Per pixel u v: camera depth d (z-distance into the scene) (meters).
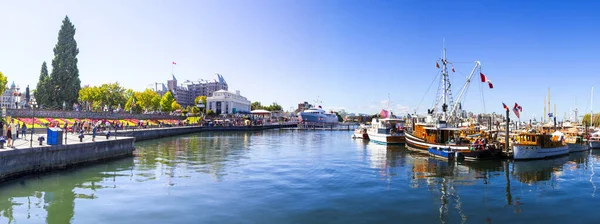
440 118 68.75
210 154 52.59
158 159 45.66
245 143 75.19
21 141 39.03
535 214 22.53
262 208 22.80
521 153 47.25
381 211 22.72
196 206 22.94
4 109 55.88
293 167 39.91
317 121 178.38
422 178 34.06
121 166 38.94
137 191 26.83
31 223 19.22
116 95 147.75
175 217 20.59
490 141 55.03
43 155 32.97
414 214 22.22
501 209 23.64
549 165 43.34
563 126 101.81
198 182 30.53
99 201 23.81
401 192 27.97
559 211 23.23
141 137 76.62
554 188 30.20
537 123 119.69
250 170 37.41
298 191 27.66
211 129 130.62
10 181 29.02
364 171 37.72
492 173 37.31
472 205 24.52
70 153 36.56
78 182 29.81
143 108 168.25
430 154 53.88
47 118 83.81
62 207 22.31
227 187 28.67
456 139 55.06
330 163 43.78
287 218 20.88
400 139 75.62
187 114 168.25
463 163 44.38
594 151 62.81
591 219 21.59
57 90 107.50
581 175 36.72
